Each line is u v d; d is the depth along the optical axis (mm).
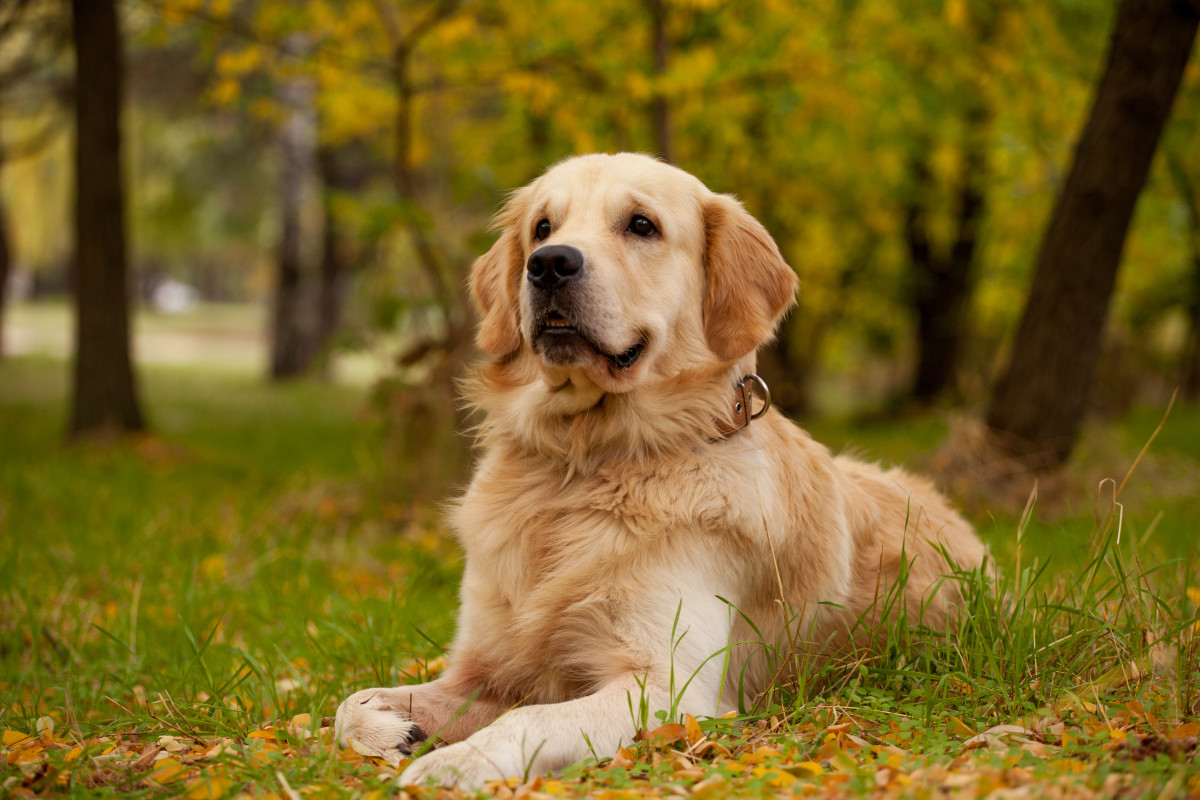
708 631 2955
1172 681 2848
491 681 3223
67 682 3605
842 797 2168
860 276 16219
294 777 2514
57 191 22656
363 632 3943
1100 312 7168
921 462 8102
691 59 7414
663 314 3342
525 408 3391
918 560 3646
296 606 4699
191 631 4164
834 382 29422
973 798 2072
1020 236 15047
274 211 25438
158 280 69812
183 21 8844
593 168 3504
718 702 2893
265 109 9938
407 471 7359
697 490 3080
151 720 3170
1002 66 8875
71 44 11039
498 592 3240
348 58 8750
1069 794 2055
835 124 10562
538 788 2354
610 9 8461
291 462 9992
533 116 9570
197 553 5461
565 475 3266
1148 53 6641
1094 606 3357
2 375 19891
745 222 3574
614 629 2951
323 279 22344
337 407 16547
